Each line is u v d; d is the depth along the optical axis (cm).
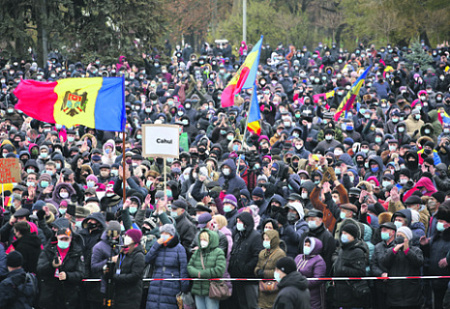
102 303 2278
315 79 5931
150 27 8044
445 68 6925
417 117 4578
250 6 13212
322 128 4388
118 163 3216
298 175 3081
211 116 4891
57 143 3794
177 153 2470
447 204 2336
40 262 2227
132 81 6575
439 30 11400
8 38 7862
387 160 3781
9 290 2102
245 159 3316
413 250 2255
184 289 2238
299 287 1823
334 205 2566
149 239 2361
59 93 2600
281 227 2491
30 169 3192
